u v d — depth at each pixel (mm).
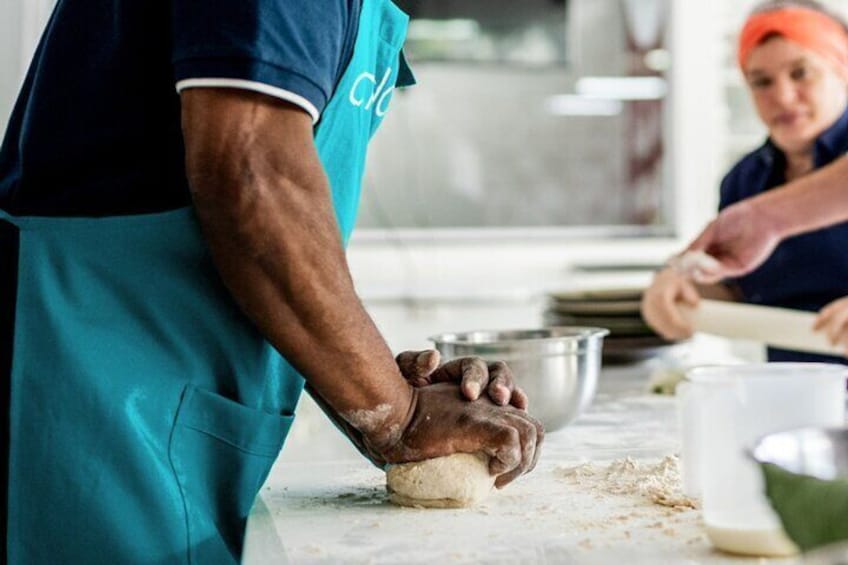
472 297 4043
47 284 858
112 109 921
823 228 2346
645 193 4898
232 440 917
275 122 827
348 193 1025
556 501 955
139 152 928
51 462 836
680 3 4465
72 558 840
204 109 820
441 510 939
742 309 2104
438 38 4512
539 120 4914
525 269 4434
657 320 2209
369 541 832
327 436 1477
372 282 4309
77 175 937
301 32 838
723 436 743
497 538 825
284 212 823
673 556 748
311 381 904
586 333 1447
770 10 2359
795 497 584
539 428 999
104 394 848
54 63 940
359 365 887
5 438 848
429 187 4887
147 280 881
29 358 845
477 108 4879
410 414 959
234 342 911
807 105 2342
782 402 727
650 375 2061
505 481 985
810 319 1968
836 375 765
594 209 4973
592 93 4879
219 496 921
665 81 4695
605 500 953
